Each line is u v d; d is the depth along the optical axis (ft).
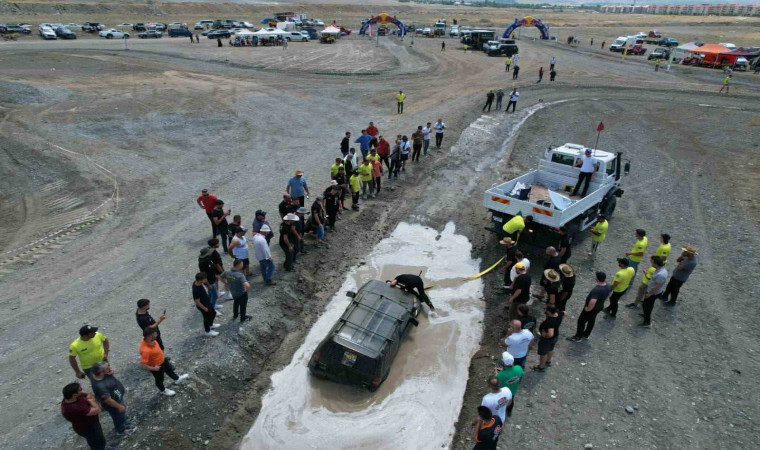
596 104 113.80
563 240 41.81
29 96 97.91
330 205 48.78
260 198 57.67
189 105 102.01
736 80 148.15
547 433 27.14
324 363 30.12
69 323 34.32
